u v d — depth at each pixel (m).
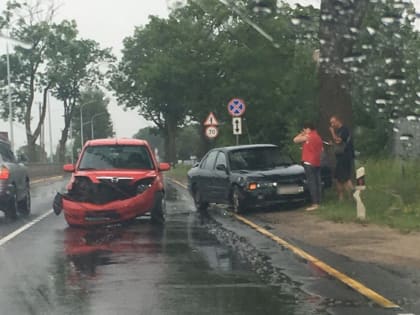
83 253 10.11
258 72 24.62
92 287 7.66
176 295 7.19
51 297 7.18
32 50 59.69
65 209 13.29
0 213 17.38
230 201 15.45
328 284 7.62
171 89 38.72
